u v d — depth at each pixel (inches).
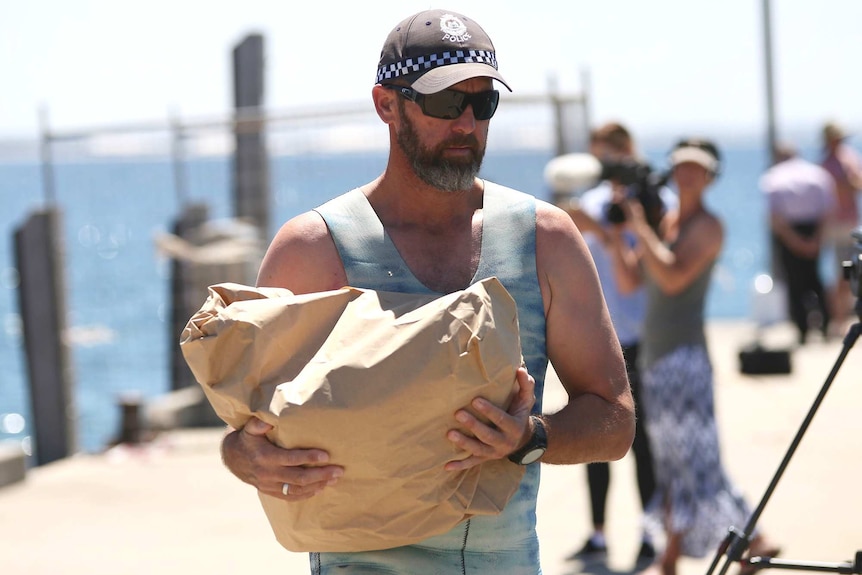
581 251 200.8
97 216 702.5
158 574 441.4
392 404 169.3
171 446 658.2
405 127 191.6
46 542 487.2
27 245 677.9
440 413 172.4
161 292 1852.9
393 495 176.6
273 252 200.2
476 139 191.2
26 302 679.1
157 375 1077.8
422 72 189.6
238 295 183.5
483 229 198.1
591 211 461.4
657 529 401.1
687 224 386.9
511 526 191.8
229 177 689.0
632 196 416.5
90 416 919.7
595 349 198.2
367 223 198.1
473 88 190.4
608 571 423.5
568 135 697.6
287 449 171.9
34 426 682.2
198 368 176.7
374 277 195.2
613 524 482.6
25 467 595.8
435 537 189.5
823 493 496.1
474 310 173.3
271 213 682.2
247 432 175.3
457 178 190.1
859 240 241.0
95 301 1717.5
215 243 695.1
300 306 178.2
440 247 197.0
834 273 972.6
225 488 564.1
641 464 439.8
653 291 387.2
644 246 385.4
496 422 173.2
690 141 393.7
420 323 172.6
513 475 184.5
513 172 688.4
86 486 577.9
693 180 384.2
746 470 539.5
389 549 189.8
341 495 177.2
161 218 751.1
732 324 994.7
